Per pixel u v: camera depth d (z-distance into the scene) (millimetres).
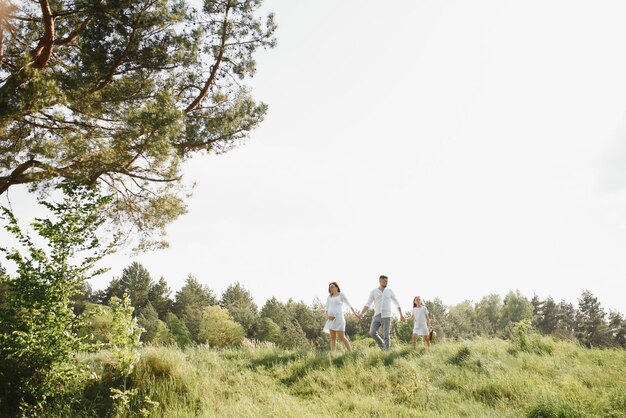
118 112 10930
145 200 11531
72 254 6098
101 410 6105
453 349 9867
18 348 5574
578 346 10305
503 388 7215
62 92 8281
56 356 5648
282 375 8445
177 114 9867
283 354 9828
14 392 5727
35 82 7719
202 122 12656
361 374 8172
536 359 8898
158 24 10406
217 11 12320
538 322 89062
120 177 10984
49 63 9984
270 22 12836
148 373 7121
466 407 6520
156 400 6512
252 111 12883
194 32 11625
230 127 12680
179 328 60000
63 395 5867
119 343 6297
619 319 85938
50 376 5664
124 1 9594
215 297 94750
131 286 78000
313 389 7637
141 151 9961
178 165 11102
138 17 10023
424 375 8047
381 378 8023
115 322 6195
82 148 9625
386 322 10742
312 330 72188
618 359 8922
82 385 6074
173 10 11211
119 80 10859
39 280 5855
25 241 5926
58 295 5875
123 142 9766
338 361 9203
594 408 5891
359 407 6578
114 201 10836
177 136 10891
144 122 9555
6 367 5738
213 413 5941
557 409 5836
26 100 7758
